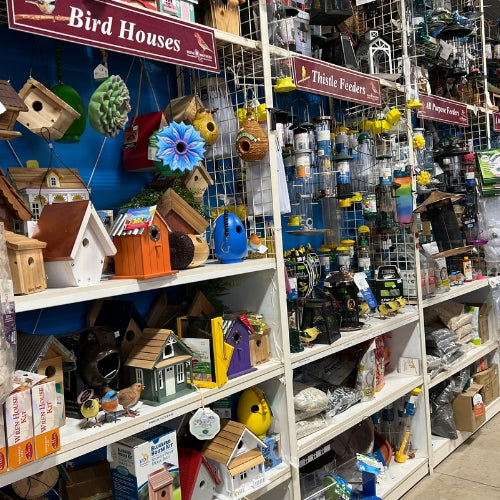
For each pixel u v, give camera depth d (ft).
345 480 7.78
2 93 3.89
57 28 4.24
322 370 8.07
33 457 3.77
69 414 4.79
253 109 6.33
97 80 5.51
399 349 9.34
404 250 9.25
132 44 4.81
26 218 4.35
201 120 6.12
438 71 11.51
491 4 13.47
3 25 5.09
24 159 5.21
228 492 5.64
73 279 4.31
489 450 9.86
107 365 5.08
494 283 11.60
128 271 4.85
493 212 11.71
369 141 8.95
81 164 5.71
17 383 3.80
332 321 7.20
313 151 7.90
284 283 6.33
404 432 9.25
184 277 5.18
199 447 5.89
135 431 4.66
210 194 7.10
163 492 4.90
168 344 5.18
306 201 8.38
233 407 6.79
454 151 10.91
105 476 5.32
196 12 6.12
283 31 7.24
